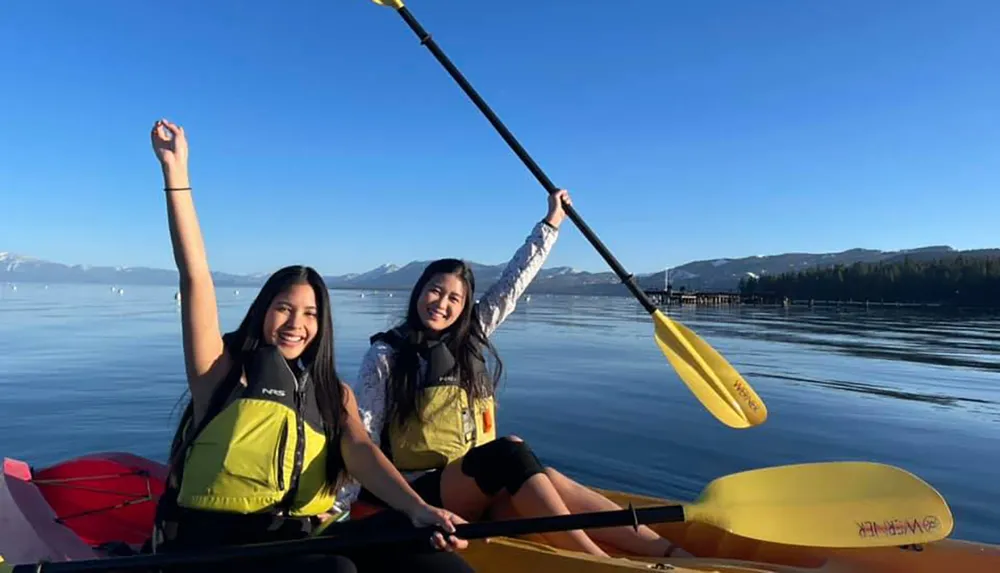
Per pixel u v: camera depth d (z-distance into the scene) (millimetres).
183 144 2109
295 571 1999
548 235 3746
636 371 13055
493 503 2752
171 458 2291
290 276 2340
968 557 2400
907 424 8602
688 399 9766
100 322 27531
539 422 8031
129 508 3434
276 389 2229
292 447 2227
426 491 2711
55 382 10906
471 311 3051
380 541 2064
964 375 13570
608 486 5699
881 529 2389
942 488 5934
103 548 2975
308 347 2387
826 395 10781
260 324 2328
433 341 2959
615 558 2404
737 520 2383
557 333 24562
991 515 5258
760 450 6965
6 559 2582
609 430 7648
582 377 12117
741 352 17812
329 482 2387
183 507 2197
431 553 2148
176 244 2102
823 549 2594
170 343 18188
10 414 8242
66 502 3334
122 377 11484
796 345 20344
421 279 3018
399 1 3596
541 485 2494
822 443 7402
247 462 2164
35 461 6180
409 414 2842
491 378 3229
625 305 64750
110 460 3506
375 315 34875
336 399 2395
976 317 43250
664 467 6258
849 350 18812
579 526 2182
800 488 2467
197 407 2266
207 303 2176
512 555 2414
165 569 2148
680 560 2443
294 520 2285
